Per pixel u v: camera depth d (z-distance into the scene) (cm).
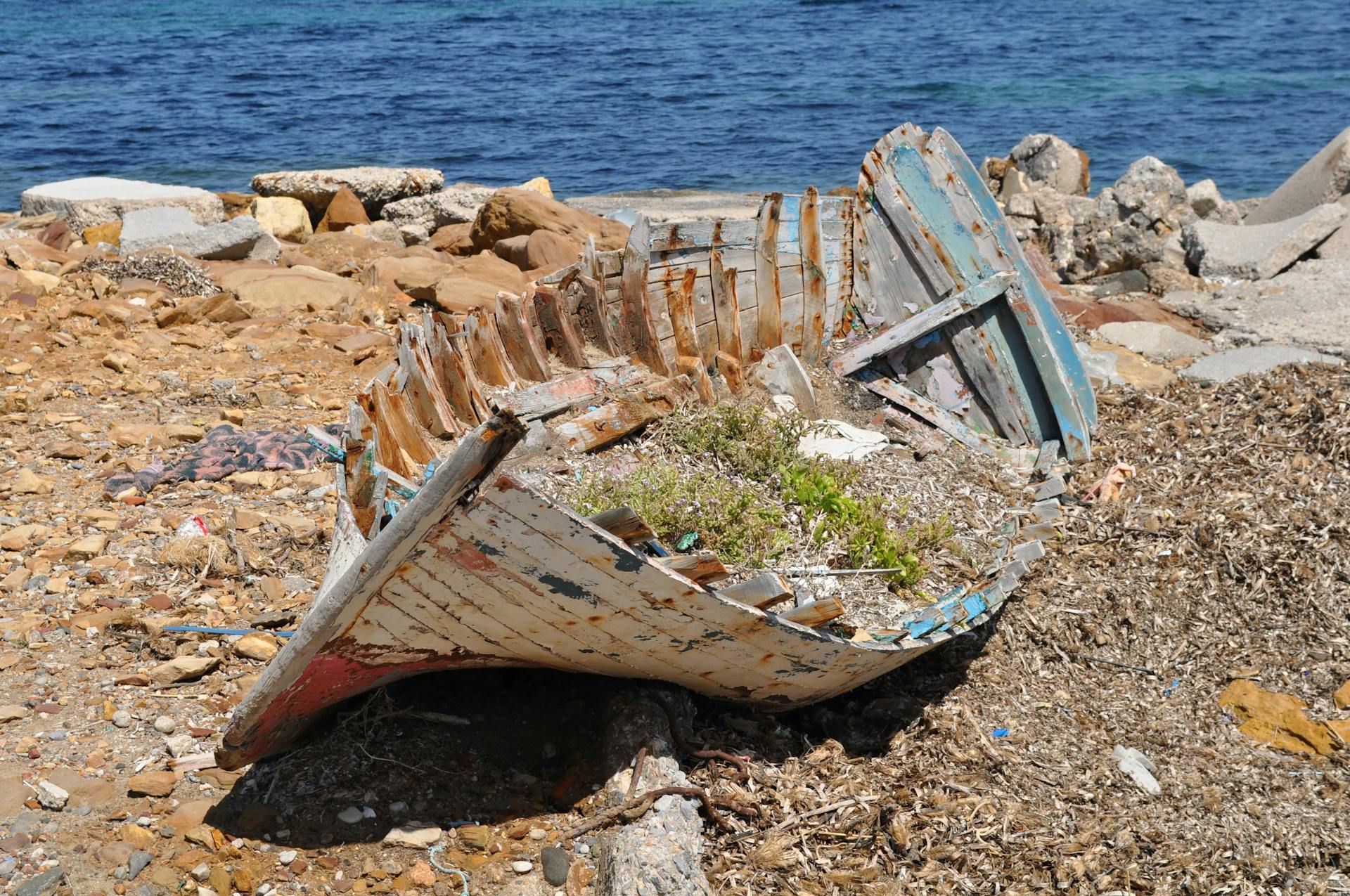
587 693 481
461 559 382
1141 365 907
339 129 3078
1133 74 3797
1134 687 543
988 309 687
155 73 4159
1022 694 527
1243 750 494
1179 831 436
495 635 421
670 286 652
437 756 445
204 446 718
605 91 3669
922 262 703
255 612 546
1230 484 686
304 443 723
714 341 676
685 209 1966
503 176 2542
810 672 458
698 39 5084
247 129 3061
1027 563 596
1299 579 600
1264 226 1212
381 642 404
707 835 424
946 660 545
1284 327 995
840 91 3562
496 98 3566
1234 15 5622
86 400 814
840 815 433
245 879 385
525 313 621
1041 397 692
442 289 1071
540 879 395
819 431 629
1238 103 3222
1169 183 1248
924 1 6606
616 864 385
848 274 717
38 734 454
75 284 1055
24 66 4331
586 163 2647
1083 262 1249
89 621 527
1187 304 1077
